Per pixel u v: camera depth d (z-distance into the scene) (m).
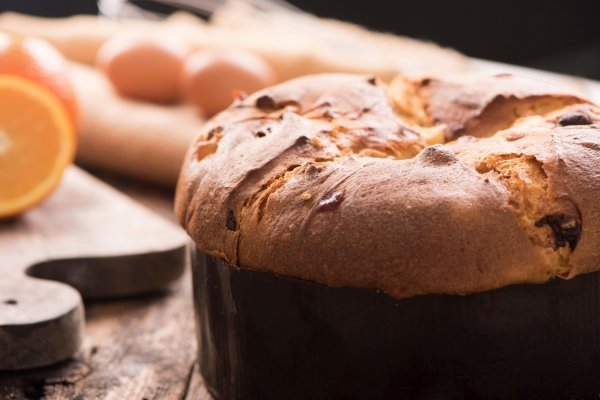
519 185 0.51
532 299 0.51
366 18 1.30
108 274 0.66
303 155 0.54
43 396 0.57
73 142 0.74
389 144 0.54
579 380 0.52
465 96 0.56
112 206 0.74
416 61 0.88
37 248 0.67
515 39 1.26
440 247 0.50
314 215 0.51
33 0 1.28
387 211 0.50
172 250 0.67
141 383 0.58
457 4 1.27
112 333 0.63
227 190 0.54
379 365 0.51
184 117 0.83
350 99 0.57
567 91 0.57
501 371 0.51
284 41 0.91
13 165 0.72
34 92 0.72
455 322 0.51
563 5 1.23
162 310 0.66
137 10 1.19
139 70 0.85
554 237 0.51
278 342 0.53
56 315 0.59
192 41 0.92
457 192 0.50
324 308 0.51
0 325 0.58
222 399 0.56
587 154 0.52
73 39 0.98
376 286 0.51
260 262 0.52
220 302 0.55
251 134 0.56
